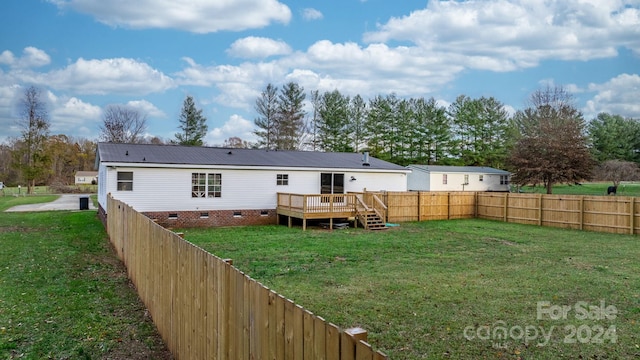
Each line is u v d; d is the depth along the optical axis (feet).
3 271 26.58
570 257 35.94
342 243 42.96
